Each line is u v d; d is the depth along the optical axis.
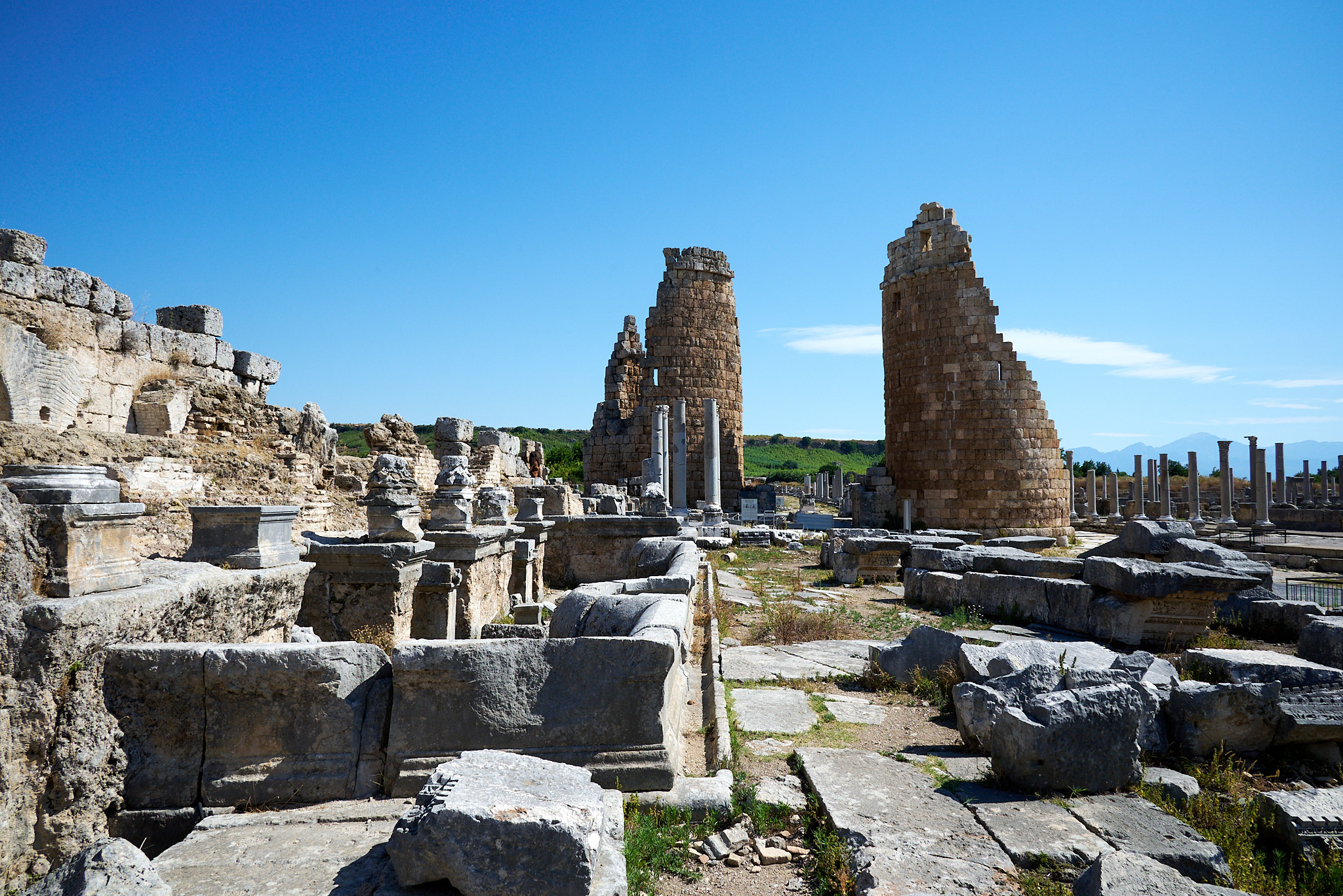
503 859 3.28
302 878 3.58
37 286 13.48
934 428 29.80
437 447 22.92
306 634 6.89
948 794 5.06
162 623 5.05
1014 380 28.91
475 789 3.55
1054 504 29.09
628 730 4.84
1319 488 58.38
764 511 39.59
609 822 3.89
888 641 10.41
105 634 4.49
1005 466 28.80
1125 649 10.02
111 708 4.54
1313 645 8.90
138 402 14.94
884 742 6.26
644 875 3.98
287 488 15.00
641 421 38.38
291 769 4.60
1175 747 6.11
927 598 13.56
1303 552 21.94
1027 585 11.79
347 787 4.59
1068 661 6.77
